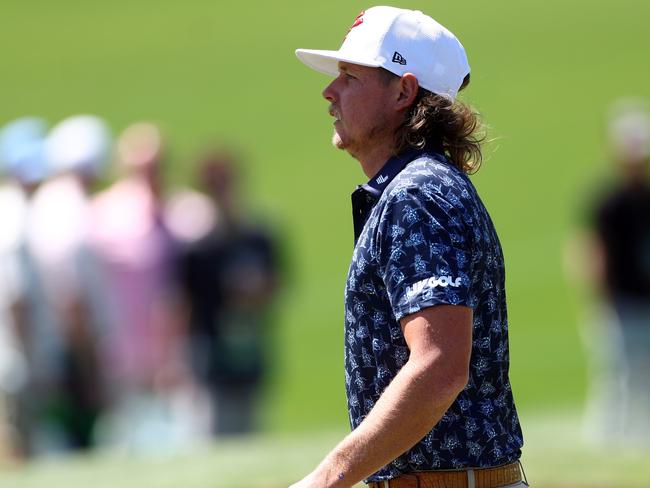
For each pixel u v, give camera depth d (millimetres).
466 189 11625
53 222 32562
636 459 26719
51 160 33156
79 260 32344
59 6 167750
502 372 11805
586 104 117375
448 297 10938
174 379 33875
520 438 11969
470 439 11500
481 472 11562
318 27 149750
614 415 35969
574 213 91250
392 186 11539
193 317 33969
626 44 134750
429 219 11242
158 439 33625
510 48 136625
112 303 33312
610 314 36125
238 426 34062
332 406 60188
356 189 11969
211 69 137000
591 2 153375
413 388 10797
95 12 163875
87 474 27141
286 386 64312
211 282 34000
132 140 35344
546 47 136000
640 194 35781
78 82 133000
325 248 87125
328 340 71312
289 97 125875
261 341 34438
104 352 32969
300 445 29188
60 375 32812
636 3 151500
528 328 69812
